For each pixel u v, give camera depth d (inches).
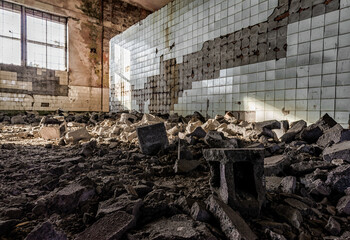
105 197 58.6
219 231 44.9
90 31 418.3
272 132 136.9
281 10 152.3
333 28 129.0
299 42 144.0
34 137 178.9
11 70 344.8
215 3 197.0
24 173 78.0
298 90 145.5
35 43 367.9
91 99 423.5
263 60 163.8
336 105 129.0
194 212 49.0
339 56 127.2
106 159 98.1
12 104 346.6
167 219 49.3
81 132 152.3
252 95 171.8
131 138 150.6
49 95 380.2
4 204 54.0
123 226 43.4
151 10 502.6
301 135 118.4
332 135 103.0
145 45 285.6
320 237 45.2
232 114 186.4
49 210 52.4
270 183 69.4
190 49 223.3
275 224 47.5
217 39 196.9
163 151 107.7
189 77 226.2
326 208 55.6
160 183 72.5
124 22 463.8
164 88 259.0
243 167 57.3
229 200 50.9
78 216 51.1
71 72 400.2
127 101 326.0
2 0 334.0
